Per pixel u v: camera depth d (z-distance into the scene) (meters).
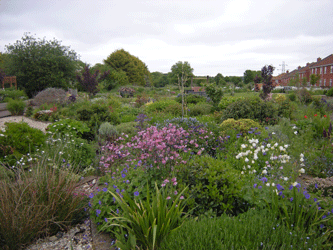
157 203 2.47
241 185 3.05
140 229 2.45
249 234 2.08
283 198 2.71
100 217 2.86
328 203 2.75
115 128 7.55
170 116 10.84
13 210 2.73
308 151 5.53
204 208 2.98
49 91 16.67
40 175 3.18
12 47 23.88
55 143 5.75
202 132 5.83
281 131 6.41
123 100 20.48
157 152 3.24
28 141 5.19
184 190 2.74
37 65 24.03
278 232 2.08
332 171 4.70
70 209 3.05
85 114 9.28
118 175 3.85
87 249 2.66
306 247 1.98
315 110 12.43
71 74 25.97
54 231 2.98
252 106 8.77
